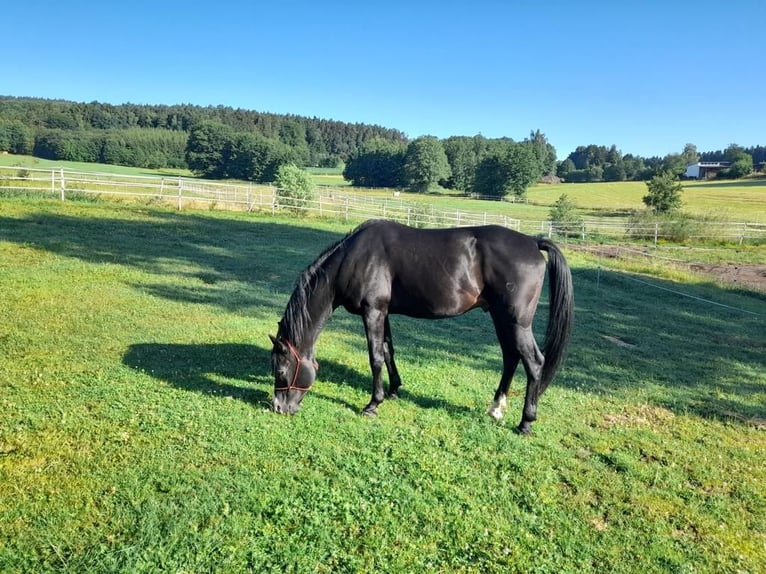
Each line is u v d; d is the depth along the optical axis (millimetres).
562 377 7148
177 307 8555
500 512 3838
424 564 3258
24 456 3969
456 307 5145
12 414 4574
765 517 4082
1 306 7551
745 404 6773
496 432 5094
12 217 14758
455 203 65500
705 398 6836
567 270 5039
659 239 32594
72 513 3395
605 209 62812
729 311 13891
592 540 3629
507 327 5051
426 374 6676
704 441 5418
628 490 4289
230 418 4859
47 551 3074
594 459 4758
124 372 5699
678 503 4164
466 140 107062
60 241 12555
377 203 35812
